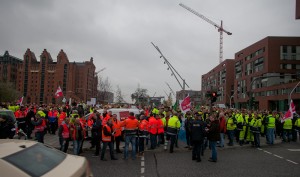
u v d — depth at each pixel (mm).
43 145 5242
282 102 74500
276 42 82250
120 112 19812
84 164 4953
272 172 10648
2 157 4098
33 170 4145
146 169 10906
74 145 12992
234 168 11297
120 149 16156
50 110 22562
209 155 14633
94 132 14219
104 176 9664
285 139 21938
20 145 4770
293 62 82000
